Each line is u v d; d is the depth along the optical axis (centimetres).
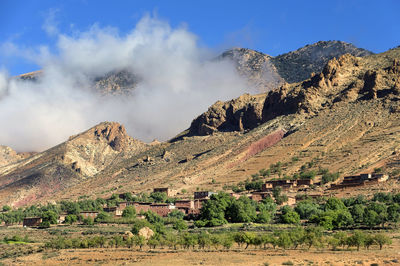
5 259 11256
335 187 19000
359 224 13312
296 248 10400
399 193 15812
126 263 9431
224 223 15650
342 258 8712
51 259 10650
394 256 8706
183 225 15525
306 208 15388
